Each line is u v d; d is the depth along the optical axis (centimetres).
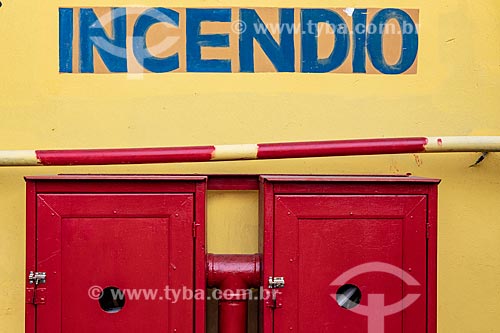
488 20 235
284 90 234
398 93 235
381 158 235
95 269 198
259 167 234
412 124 235
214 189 230
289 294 198
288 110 234
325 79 234
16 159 215
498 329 235
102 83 232
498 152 232
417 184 200
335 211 199
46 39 231
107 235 198
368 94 235
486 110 235
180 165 233
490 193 235
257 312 232
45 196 197
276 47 234
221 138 233
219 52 233
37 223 197
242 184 230
